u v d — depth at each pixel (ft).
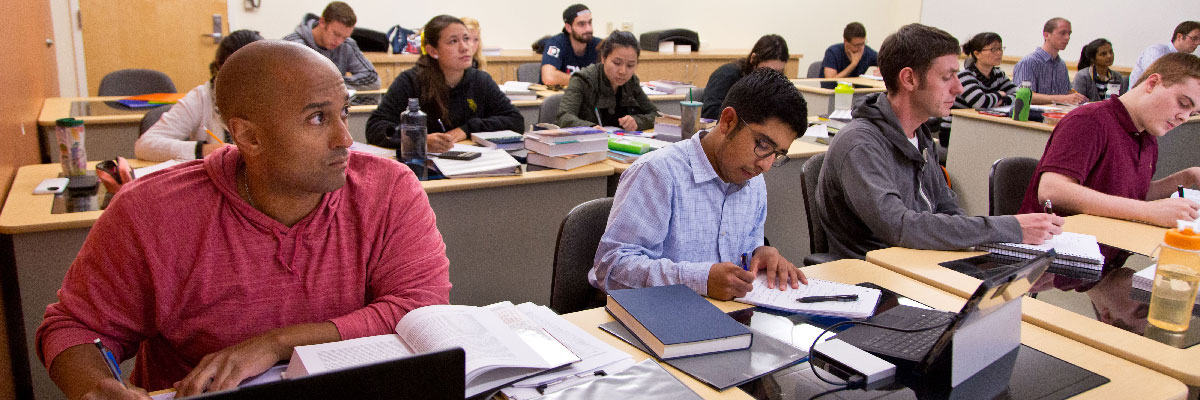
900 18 26.99
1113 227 6.30
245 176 3.55
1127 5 20.33
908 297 4.61
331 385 2.18
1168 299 4.03
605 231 5.06
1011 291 3.52
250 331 3.65
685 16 23.63
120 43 17.49
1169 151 14.64
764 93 4.54
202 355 3.67
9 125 7.49
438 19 9.64
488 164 8.00
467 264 8.04
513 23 21.22
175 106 8.30
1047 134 11.96
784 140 4.61
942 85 5.96
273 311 3.67
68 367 3.19
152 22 17.70
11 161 7.33
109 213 3.40
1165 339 3.94
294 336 3.43
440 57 9.78
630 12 22.75
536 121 14.65
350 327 3.60
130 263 3.37
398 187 3.95
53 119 10.44
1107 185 6.98
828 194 6.36
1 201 6.32
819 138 11.25
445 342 3.30
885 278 4.98
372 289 3.95
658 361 3.61
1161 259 4.23
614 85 12.07
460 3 20.34
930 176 6.70
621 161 8.99
